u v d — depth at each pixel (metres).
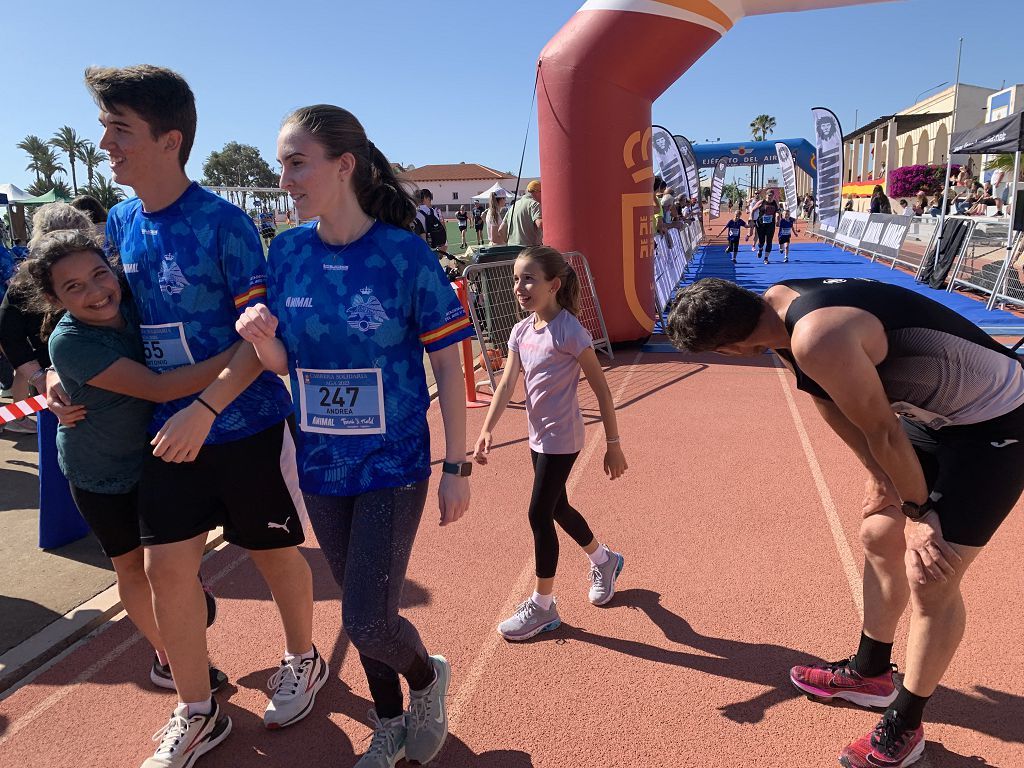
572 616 3.13
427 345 2.03
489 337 7.38
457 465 2.05
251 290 2.22
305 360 2.03
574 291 2.86
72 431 2.30
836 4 7.82
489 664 2.82
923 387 1.93
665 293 11.32
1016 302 10.01
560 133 7.84
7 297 3.55
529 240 9.14
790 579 3.35
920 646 2.06
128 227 2.33
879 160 41.19
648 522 4.02
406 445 2.04
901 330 1.88
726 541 3.75
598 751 2.35
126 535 2.44
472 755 2.35
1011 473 1.95
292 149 1.88
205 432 2.04
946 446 2.05
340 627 3.14
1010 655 2.70
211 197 2.26
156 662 2.81
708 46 7.85
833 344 1.80
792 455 4.97
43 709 2.70
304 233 2.07
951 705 2.46
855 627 2.96
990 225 11.90
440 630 3.06
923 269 13.26
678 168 20.25
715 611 3.12
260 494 2.34
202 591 2.35
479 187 72.88
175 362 2.28
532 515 2.89
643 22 7.37
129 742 2.51
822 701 2.52
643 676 2.71
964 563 1.98
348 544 2.11
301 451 2.11
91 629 3.23
